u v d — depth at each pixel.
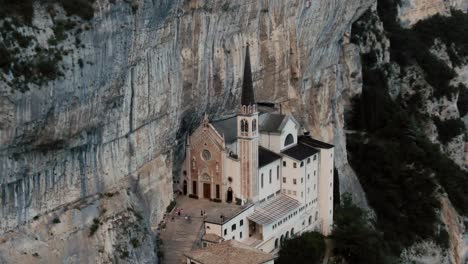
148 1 94.44
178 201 118.56
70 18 84.38
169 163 112.69
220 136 116.62
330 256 127.06
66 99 84.00
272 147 125.50
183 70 109.38
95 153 94.44
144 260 97.62
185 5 105.38
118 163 98.75
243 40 120.81
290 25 131.62
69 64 83.62
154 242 102.75
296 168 124.38
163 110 106.00
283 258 116.19
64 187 90.19
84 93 86.62
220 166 117.31
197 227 109.62
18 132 79.81
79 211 91.75
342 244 126.69
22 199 84.31
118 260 93.50
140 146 102.94
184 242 106.69
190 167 119.94
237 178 117.12
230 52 118.19
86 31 85.56
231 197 118.06
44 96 80.75
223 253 101.88
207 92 115.56
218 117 122.56
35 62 80.12
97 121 91.56
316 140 136.75
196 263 100.62
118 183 99.00
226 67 117.75
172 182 114.62
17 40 79.12
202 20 109.69
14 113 78.31
